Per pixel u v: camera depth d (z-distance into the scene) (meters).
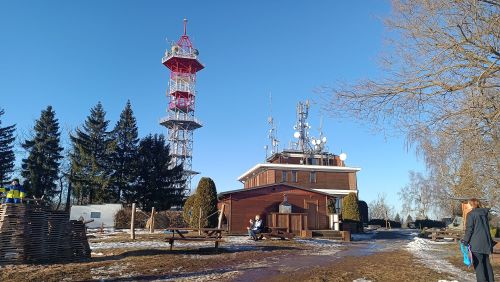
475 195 17.17
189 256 15.48
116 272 11.59
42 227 13.89
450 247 23.03
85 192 51.47
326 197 32.94
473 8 8.55
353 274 11.72
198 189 30.14
